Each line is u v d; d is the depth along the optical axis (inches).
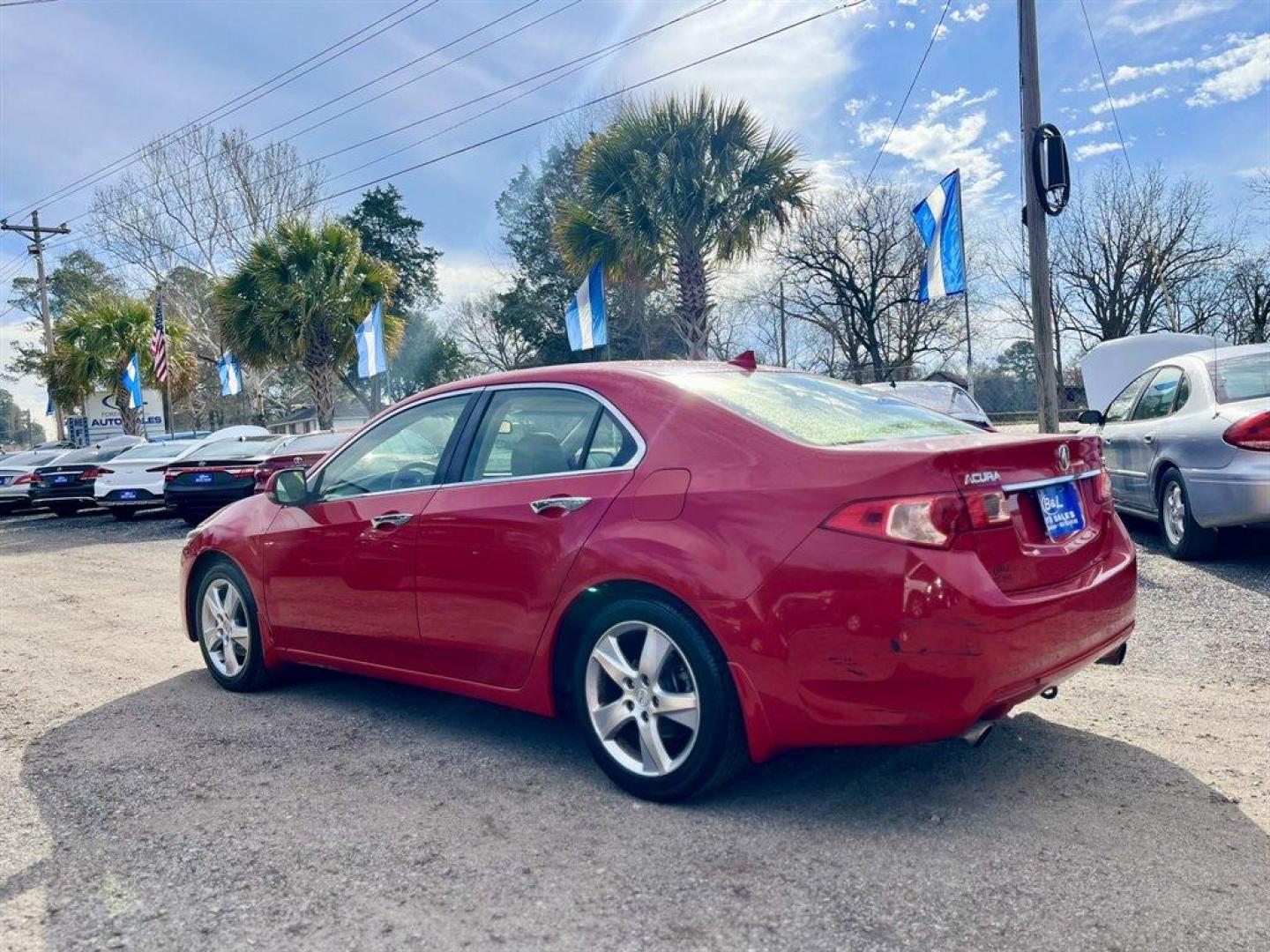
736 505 120.8
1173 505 280.2
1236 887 102.3
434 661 153.7
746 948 94.0
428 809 130.0
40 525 707.4
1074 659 122.2
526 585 137.9
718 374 148.6
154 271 1264.8
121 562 446.9
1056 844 113.0
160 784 143.3
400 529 155.8
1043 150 424.5
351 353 837.2
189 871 114.0
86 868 115.6
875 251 1569.9
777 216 653.3
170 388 1238.3
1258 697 163.5
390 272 852.0
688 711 122.8
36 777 148.0
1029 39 430.3
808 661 113.6
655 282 674.2
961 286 492.4
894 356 1632.6
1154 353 544.4
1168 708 160.2
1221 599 230.5
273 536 180.5
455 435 156.3
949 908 99.8
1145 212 1535.4
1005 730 152.4
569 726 164.7
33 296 2416.3
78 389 1250.0
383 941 97.5
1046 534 123.7
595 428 139.9
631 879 108.4
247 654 189.8
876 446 121.0
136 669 220.7
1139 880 104.3
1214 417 259.6
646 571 123.8
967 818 121.0
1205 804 123.0
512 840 119.4
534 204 1566.2
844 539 112.3
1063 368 1680.6
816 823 120.8
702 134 631.2
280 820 128.2
